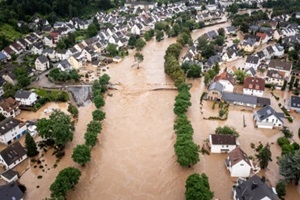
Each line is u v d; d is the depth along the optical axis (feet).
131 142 381.19
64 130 354.54
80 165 340.39
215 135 356.79
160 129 406.62
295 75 565.12
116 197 299.79
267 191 267.59
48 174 326.85
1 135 366.43
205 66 586.86
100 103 440.86
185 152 323.37
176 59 593.42
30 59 631.15
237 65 614.75
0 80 507.30
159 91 510.58
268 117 401.70
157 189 310.04
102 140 383.86
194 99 479.41
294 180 307.58
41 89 506.48
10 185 282.77
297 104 441.68
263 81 490.08
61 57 629.92
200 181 277.03
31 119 428.97
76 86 521.65
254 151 358.23
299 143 373.20
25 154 348.79
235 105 462.60
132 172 332.60
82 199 295.89
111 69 597.93
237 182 304.91
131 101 479.41
